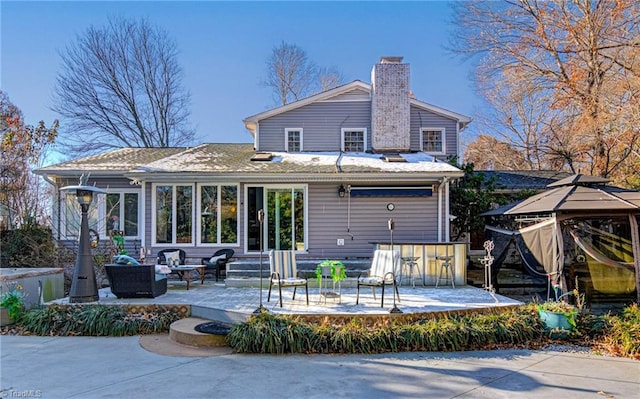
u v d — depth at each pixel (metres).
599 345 7.21
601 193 9.96
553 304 8.00
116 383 5.36
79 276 8.82
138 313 8.48
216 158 14.60
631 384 5.41
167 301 8.87
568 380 5.55
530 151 25.55
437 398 4.91
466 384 5.37
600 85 16.98
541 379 5.58
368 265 12.06
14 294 8.57
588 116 16.66
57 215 14.80
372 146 16.03
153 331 8.12
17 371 5.86
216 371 5.82
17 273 9.42
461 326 7.07
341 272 8.67
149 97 29.11
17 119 17.70
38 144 18.70
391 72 16.02
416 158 14.51
